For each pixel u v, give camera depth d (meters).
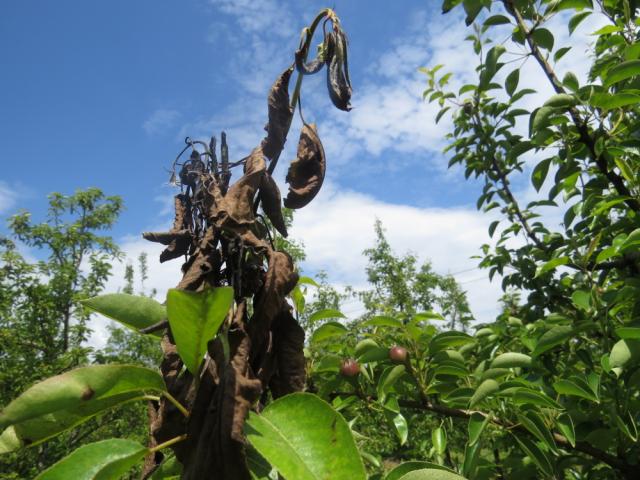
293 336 0.27
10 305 1.82
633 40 0.56
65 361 1.78
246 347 0.23
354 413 0.60
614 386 0.44
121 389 0.22
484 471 0.55
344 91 0.29
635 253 0.56
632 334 0.36
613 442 0.45
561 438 0.46
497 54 0.54
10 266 1.84
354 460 0.19
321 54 0.30
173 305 0.20
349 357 0.51
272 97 0.29
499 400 0.46
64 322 1.97
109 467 0.20
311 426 0.21
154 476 0.25
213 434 0.21
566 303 0.76
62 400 0.20
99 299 0.25
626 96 0.46
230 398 0.21
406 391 0.50
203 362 0.23
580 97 0.51
